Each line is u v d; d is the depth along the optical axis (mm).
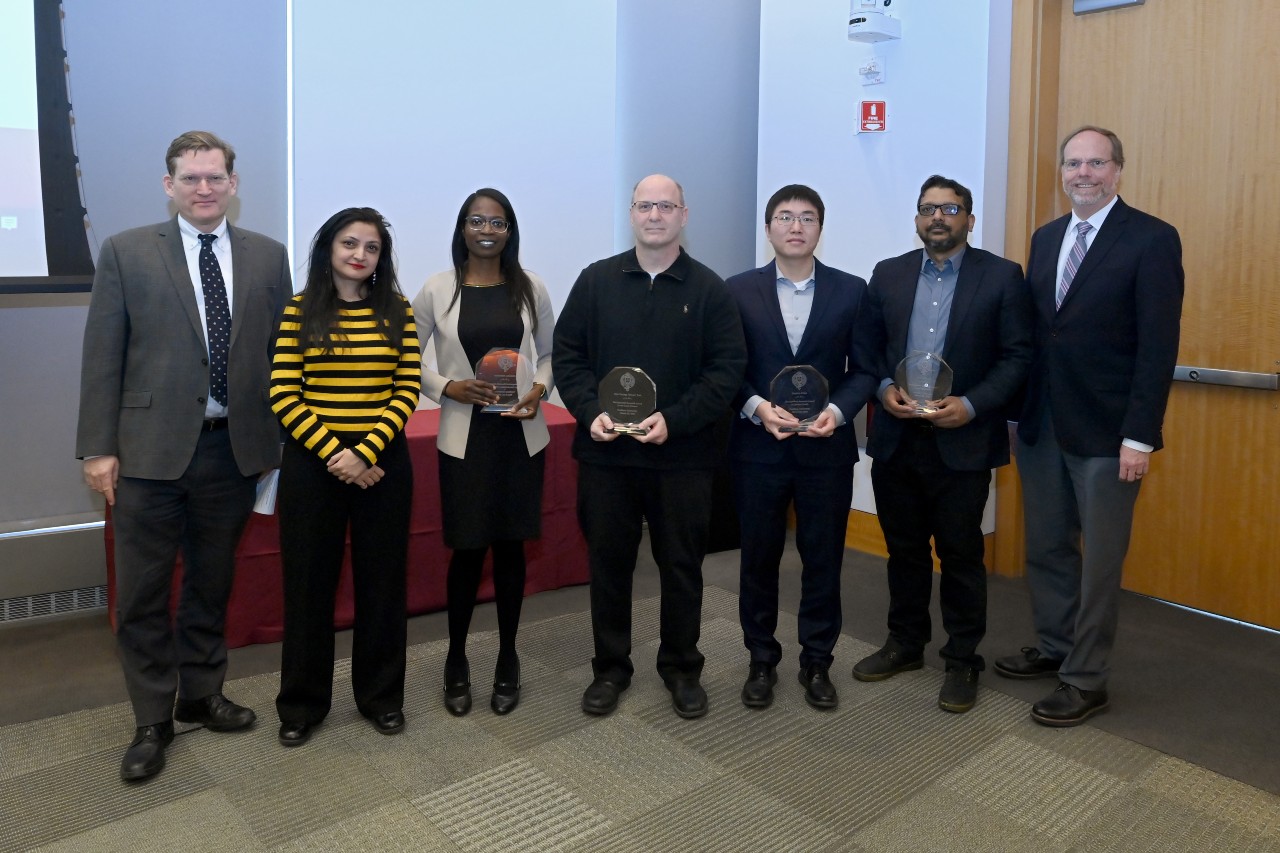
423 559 3250
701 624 3209
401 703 2445
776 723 2482
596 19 3982
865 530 4109
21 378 3182
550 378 2592
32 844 1935
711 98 4441
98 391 2121
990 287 2480
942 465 2514
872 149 3844
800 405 2439
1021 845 1949
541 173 3934
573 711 2543
